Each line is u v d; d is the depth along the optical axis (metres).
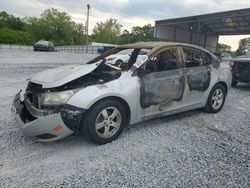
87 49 37.62
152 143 3.61
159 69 4.09
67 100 3.13
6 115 4.57
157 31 33.84
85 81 3.54
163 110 4.15
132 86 3.66
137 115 3.83
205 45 40.09
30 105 3.29
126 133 3.96
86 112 3.28
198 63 4.74
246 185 2.63
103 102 3.38
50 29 75.69
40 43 33.12
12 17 79.81
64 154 3.20
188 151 3.38
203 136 3.94
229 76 5.34
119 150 3.35
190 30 37.78
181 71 4.32
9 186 2.48
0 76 8.97
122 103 3.63
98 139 3.42
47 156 3.13
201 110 5.32
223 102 5.37
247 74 8.09
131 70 3.81
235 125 4.53
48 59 18.38
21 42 57.44
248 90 8.44
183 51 4.48
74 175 2.72
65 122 3.13
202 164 3.04
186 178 2.72
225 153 3.36
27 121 3.26
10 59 16.59
